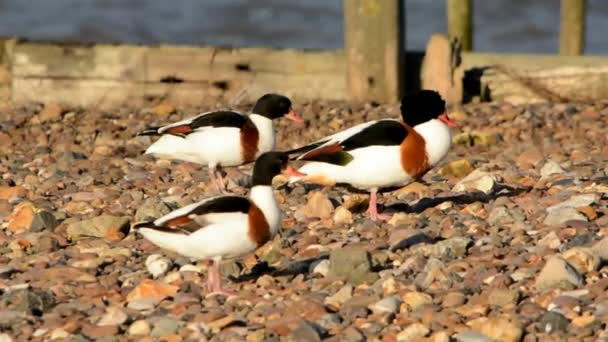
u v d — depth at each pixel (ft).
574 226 41.52
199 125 49.42
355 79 65.92
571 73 65.87
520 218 43.27
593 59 66.49
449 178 51.26
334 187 49.24
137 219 44.98
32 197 49.47
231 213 35.50
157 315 35.06
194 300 36.09
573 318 33.42
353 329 33.30
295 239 42.22
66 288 37.45
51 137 61.11
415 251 39.88
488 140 58.39
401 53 65.77
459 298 35.09
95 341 33.47
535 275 36.91
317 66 67.05
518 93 66.44
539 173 51.11
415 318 34.24
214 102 67.21
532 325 33.27
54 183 51.49
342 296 35.91
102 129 62.28
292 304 35.19
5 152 58.65
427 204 46.37
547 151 55.93
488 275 36.99
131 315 35.24
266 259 40.27
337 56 67.10
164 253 40.98
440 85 66.03
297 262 39.37
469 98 66.95
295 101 66.95
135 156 57.57
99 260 40.14
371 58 65.57
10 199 49.03
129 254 40.96
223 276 38.65
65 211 47.01
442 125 43.80
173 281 38.01
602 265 37.52
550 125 61.31
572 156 54.60
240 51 67.15
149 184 51.52
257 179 36.22
